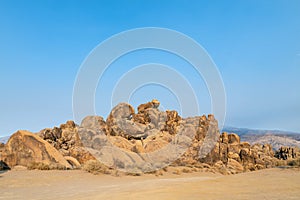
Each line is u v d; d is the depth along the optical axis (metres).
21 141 22.67
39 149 23.22
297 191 9.84
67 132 33.56
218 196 9.21
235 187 11.46
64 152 29.27
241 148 45.00
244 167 39.03
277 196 8.85
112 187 13.05
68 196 10.15
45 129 33.75
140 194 10.05
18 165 21.78
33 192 11.52
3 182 14.29
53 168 21.70
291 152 45.22
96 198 9.40
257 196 8.97
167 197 9.23
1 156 21.72
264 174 16.55
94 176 18.67
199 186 12.05
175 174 24.69
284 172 17.17
